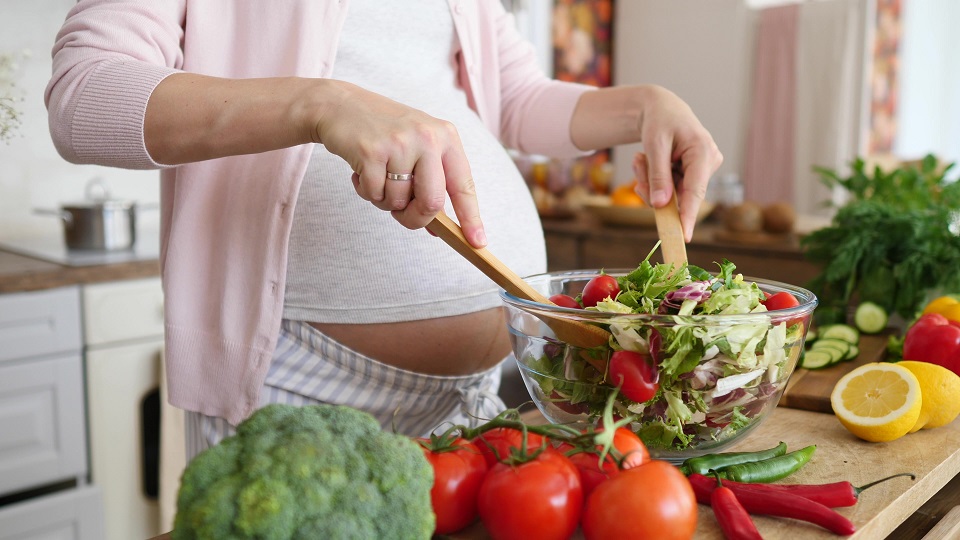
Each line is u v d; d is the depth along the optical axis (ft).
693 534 2.01
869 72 12.44
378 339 2.97
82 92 2.39
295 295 2.94
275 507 1.51
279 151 2.82
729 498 2.02
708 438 2.23
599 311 2.08
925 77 20.18
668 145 3.06
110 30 2.48
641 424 2.19
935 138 21.13
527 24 12.66
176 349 2.98
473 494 1.98
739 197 8.54
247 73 2.89
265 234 2.83
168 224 3.12
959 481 3.18
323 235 2.87
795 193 12.79
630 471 1.82
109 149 2.39
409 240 2.91
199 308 2.98
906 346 3.35
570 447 2.13
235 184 2.90
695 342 2.03
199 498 1.58
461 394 3.25
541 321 2.19
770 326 2.12
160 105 2.31
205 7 2.84
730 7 13.62
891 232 4.52
